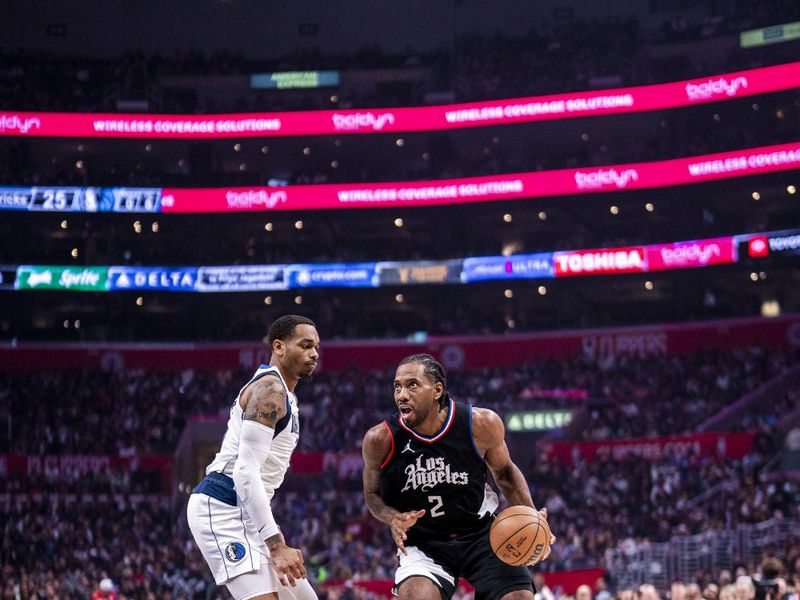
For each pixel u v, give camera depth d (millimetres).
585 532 29156
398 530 6324
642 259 45188
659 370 43156
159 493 40219
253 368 47250
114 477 39250
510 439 41719
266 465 6191
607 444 37531
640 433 39188
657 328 45344
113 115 48969
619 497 33000
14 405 43094
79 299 48188
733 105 45750
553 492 33438
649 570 24516
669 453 36469
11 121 48250
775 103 47125
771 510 29797
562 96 47438
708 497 32312
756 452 35406
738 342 44031
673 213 47375
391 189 48312
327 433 41438
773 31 45625
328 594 23672
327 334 48875
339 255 49438
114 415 43188
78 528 35344
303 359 6363
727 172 44062
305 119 49219
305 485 39250
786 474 33375
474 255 49281
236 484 5910
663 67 49938
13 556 32875
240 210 48406
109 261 49938
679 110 45969
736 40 46531
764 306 48656
